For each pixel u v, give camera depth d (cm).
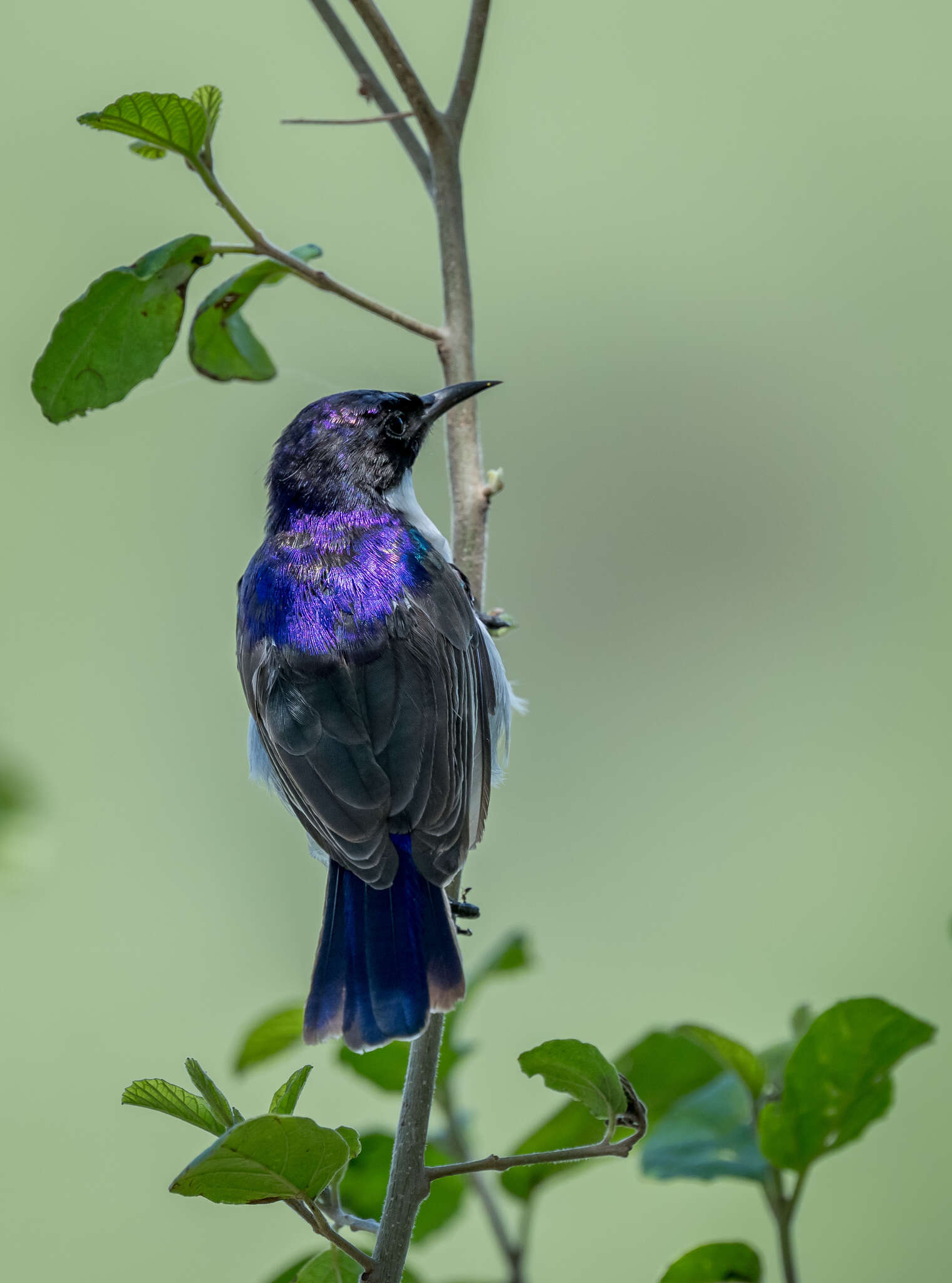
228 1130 512
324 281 743
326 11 817
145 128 701
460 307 768
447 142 777
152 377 771
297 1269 662
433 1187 742
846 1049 646
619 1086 573
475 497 751
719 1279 660
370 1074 773
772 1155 654
